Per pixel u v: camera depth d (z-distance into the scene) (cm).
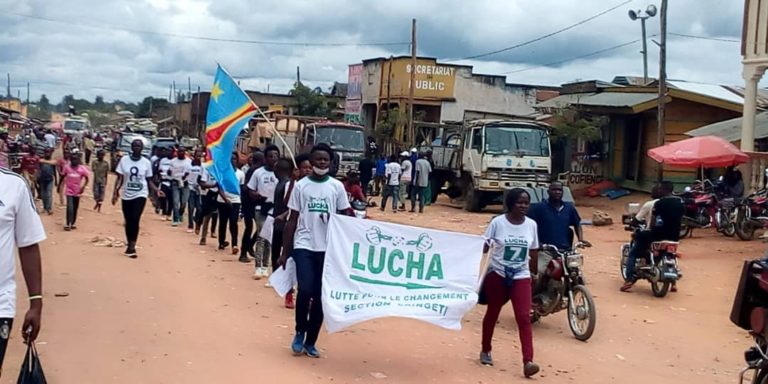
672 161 2105
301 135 3247
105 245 1509
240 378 698
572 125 3133
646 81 3728
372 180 3195
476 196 2730
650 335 1032
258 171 1246
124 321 882
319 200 784
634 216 1327
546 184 2695
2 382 644
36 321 468
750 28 2183
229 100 1382
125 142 4481
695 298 1284
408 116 3781
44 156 2048
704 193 2047
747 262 678
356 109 4941
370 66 4747
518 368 821
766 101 3114
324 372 743
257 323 924
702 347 984
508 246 800
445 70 4381
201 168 1717
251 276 1248
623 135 3266
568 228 1014
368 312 762
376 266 777
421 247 786
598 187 3256
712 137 2150
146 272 1223
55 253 1373
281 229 1053
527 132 2719
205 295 1071
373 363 792
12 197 453
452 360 831
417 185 2669
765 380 666
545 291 1011
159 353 759
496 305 813
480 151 2692
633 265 1312
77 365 702
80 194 1742
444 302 783
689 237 2014
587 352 927
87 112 15350
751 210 1945
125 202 1356
